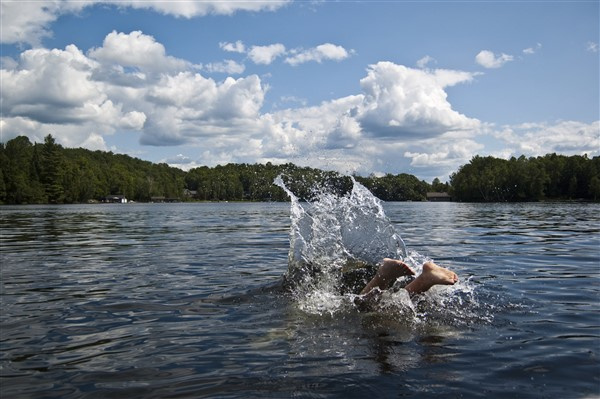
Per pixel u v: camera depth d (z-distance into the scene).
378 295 4.29
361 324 3.70
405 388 2.49
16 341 3.39
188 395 2.45
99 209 49.84
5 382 2.66
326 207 5.55
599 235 11.97
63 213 35.88
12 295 4.92
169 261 7.46
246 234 13.16
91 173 110.62
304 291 4.79
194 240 11.32
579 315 3.94
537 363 2.85
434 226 15.98
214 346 3.22
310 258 5.16
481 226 15.91
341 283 4.83
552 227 15.19
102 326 3.75
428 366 2.80
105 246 10.02
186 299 4.64
